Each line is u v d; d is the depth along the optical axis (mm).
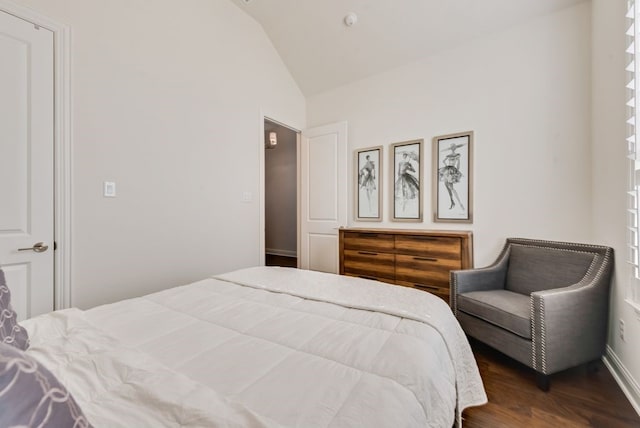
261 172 3129
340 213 3457
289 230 5922
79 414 411
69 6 1746
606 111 1873
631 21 1511
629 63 1559
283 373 769
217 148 2670
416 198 2979
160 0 2217
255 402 646
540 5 2256
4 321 776
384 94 3193
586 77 2146
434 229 2857
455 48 2725
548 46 2297
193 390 660
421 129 2945
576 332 1674
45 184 1668
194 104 2467
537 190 2354
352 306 1254
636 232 1485
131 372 720
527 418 1396
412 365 809
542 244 2195
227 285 1618
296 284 1611
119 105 1979
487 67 2568
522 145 2414
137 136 2080
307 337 985
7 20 1537
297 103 3709
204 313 1203
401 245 2697
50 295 1686
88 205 1832
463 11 2449
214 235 2645
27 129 1611
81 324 1014
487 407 1476
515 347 1746
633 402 1489
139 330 1035
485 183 2582
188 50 2416
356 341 947
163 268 2250
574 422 1367
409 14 2588
